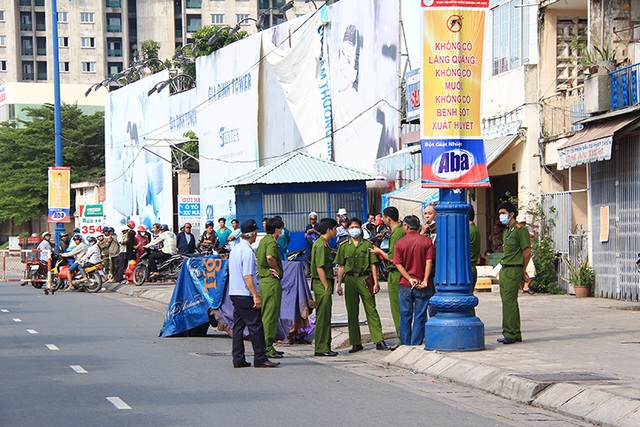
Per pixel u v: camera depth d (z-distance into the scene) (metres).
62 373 15.71
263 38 52.59
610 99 26.88
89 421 11.55
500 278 18.03
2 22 156.88
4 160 106.94
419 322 17.75
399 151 37.62
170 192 67.62
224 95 58.03
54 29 54.31
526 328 20.50
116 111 79.56
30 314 27.89
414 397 13.53
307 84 47.72
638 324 21.20
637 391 12.21
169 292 36.09
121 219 79.06
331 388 14.34
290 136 49.66
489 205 36.31
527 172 32.31
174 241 41.53
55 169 53.53
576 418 12.01
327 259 18.67
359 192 41.44
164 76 70.25
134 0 156.50
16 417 11.78
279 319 20.50
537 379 13.47
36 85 134.25
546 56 32.34
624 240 27.20
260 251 18.25
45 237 46.03
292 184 40.84
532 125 32.31
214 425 11.35
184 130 65.50
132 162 75.81
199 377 15.42
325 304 18.58
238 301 16.61
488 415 12.20
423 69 16.92
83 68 156.88
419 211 36.00
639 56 29.33
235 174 56.66
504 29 34.50
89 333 22.47
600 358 15.67
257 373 15.97
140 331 23.03
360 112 42.69
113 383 14.66
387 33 40.31
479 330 16.78
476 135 16.98
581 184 30.94
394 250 17.88
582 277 28.89
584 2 31.41
